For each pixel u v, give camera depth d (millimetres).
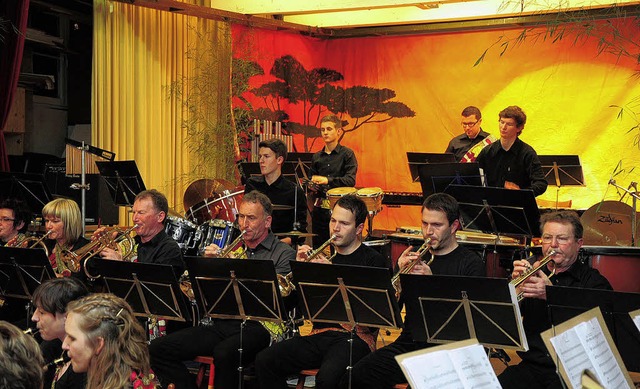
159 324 5668
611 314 3807
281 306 4629
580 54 10430
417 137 11750
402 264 4668
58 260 5781
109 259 4867
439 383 2510
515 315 3932
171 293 4766
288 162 9070
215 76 10594
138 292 4848
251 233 5328
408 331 4691
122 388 3051
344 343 4801
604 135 10344
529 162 7473
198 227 6516
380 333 7062
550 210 8109
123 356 3100
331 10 10023
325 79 12227
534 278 4191
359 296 4371
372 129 12055
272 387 4730
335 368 4566
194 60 10406
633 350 3816
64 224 5766
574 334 2865
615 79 10203
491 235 7043
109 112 9523
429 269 4641
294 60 11828
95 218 8781
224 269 4656
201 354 5059
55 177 8891
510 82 10977
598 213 6844
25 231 6594
